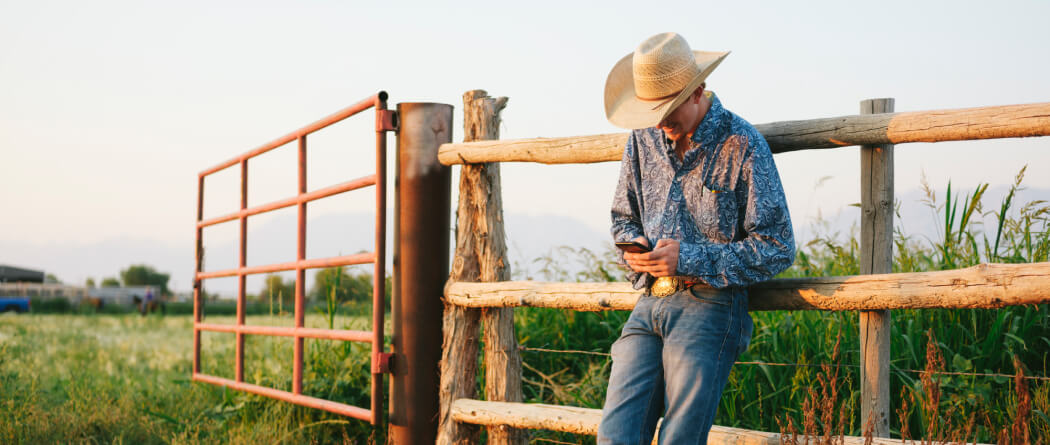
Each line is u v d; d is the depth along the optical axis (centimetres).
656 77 231
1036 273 231
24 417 500
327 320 556
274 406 526
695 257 229
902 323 405
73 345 1081
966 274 244
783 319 437
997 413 349
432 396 411
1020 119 239
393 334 420
